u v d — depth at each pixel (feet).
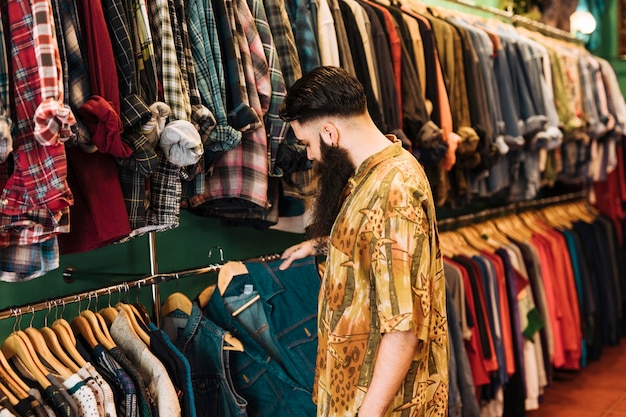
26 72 4.66
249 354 6.97
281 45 6.86
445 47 9.66
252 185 6.53
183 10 5.95
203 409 6.64
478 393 10.22
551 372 12.01
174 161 5.57
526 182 11.82
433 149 8.70
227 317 7.16
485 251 11.06
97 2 5.11
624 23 17.56
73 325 6.17
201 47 6.03
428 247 4.90
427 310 4.85
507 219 12.68
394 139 5.39
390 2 9.77
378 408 4.82
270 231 9.70
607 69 13.96
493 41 10.68
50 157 4.64
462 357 9.26
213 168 6.52
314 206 5.52
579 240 13.46
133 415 5.63
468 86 9.85
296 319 7.22
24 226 4.92
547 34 14.80
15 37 4.66
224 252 8.91
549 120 11.41
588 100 12.93
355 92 5.10
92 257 7.34
